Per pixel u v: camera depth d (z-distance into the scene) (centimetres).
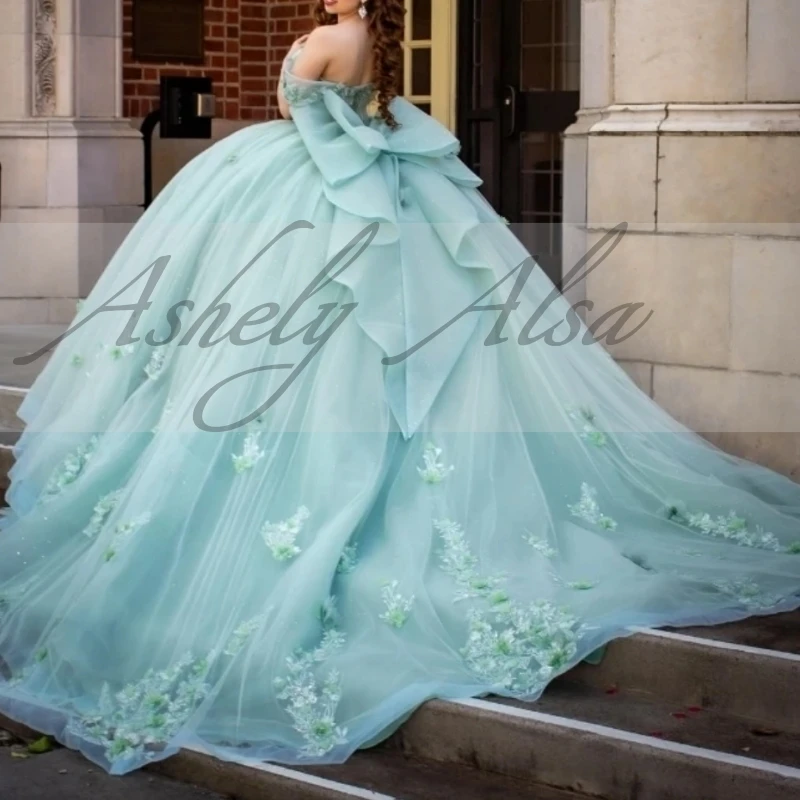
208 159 562
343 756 422
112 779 435
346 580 454
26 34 881
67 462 534
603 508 505
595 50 588
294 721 429
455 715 424
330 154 527
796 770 383
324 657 437
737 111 552
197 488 478
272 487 475
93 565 477
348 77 551
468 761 424
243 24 1033
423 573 454
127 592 467
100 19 890
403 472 480
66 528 511
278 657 433
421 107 945
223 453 483
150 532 472
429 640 441
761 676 420
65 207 887
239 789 422
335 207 519
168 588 467
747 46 548
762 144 545
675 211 564
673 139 561
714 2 552
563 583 456
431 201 529
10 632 486
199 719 429
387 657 435
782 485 533
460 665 436
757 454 557
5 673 483
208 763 428
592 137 580
